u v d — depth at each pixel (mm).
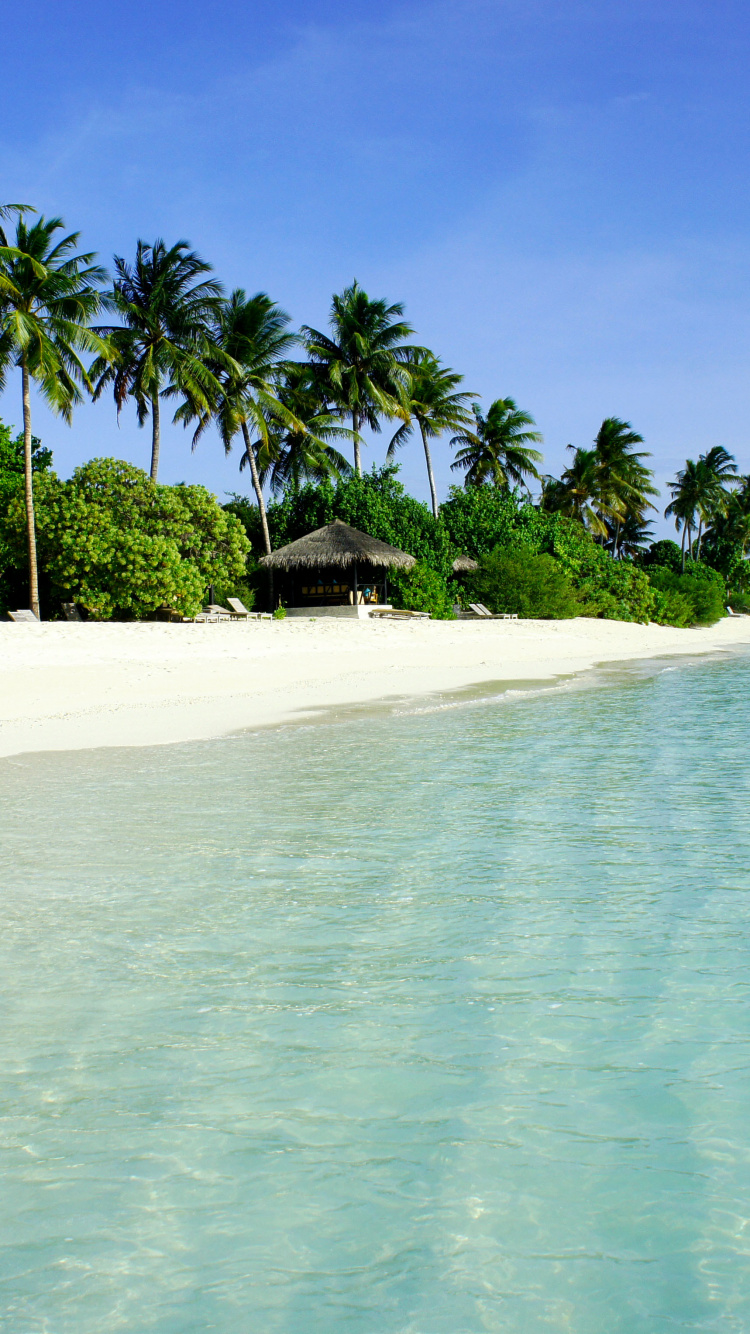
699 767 9836
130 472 29734
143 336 32469
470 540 42312
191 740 11461
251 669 18969
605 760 10266
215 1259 2631
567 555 43469
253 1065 3615
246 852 6520
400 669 21156
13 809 7762
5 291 25672
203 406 32719
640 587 46469
